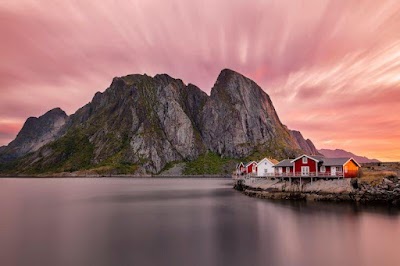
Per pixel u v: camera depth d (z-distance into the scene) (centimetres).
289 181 8525
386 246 3669
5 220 5528
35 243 3944
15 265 3183
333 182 7631
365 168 10338
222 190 12294
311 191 7744
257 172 11188
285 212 5922
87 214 6131
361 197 7019
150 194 10750
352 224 4797
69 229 4728
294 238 4025
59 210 6738
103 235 4316
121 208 6975
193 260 3244
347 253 3428
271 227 4647
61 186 16362
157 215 5897
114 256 3406
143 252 3528
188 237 4134
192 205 7306
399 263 3139
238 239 4003
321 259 3250
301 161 8394
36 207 7294
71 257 3397
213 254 3419
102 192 11919
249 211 6141
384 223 4859
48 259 3344
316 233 4272
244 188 11012
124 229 4678
